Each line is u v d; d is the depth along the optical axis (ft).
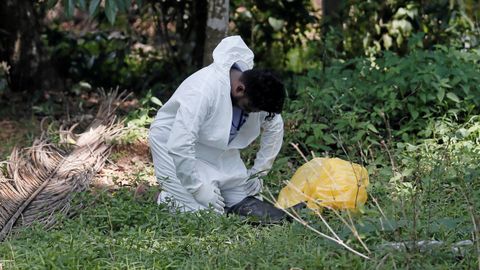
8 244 28.66
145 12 54.65
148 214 30.91
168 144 31.14
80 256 27.27
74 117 47.67
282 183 35.81
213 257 27.55
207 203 32.30
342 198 32.04
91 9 39.75
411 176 35.78
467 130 39.55
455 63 42.55
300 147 41.24
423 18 51.62
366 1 51.44
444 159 35.96
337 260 26.20
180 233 29.94
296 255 26.91
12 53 53.06
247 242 29.01
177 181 32.76
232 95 31.53
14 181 36.88
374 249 27.07
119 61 54.03
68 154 40.83
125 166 40.37
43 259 27.09
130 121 43.01
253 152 40.01
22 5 52.65
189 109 30.91
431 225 29.04
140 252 28.07
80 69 54.65
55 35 54.65
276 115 33.53
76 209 32.63
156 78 54.13
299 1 52.85
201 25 53.06
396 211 30.42
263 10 53.31
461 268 26.40
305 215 30.07
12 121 48.70
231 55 31.53
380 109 41.29
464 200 31.91
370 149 39.34
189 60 53.62
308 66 54.29
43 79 53.36
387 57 43.52
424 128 41.50
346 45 51.49
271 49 54.65
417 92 41.70
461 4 51.21
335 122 40.52
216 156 32.94
